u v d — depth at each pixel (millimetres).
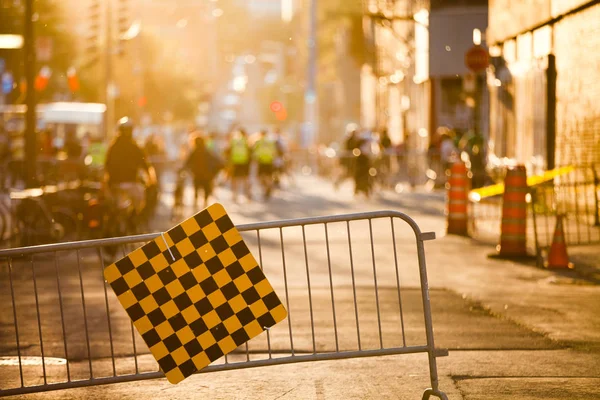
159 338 8469
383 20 55875
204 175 32781
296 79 109500
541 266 18562
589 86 26766
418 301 14852
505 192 20156
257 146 40688
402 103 64438
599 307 14273
